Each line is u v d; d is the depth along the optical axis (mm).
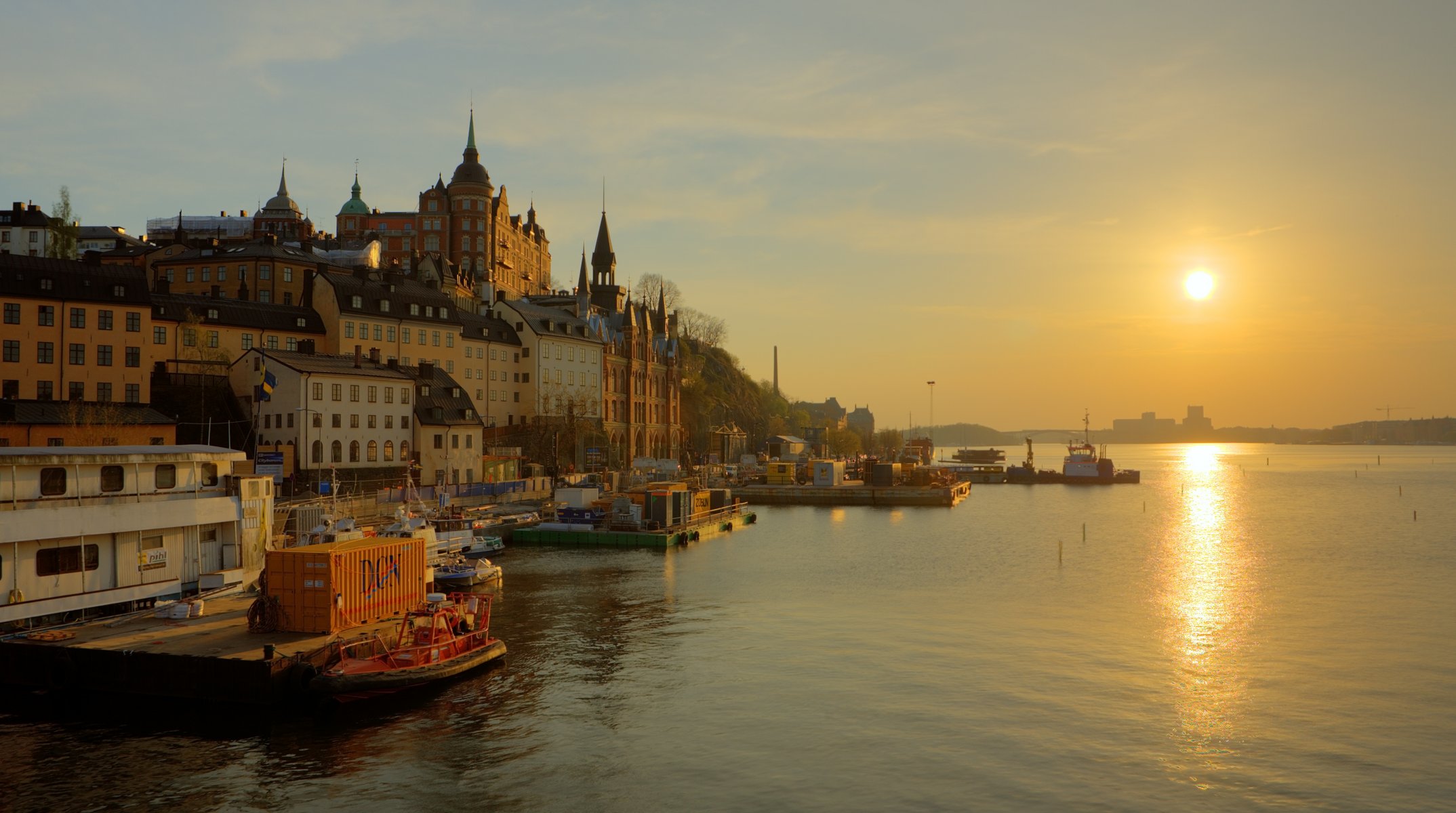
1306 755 38344
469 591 69562
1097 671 49938
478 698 44281
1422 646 55375
